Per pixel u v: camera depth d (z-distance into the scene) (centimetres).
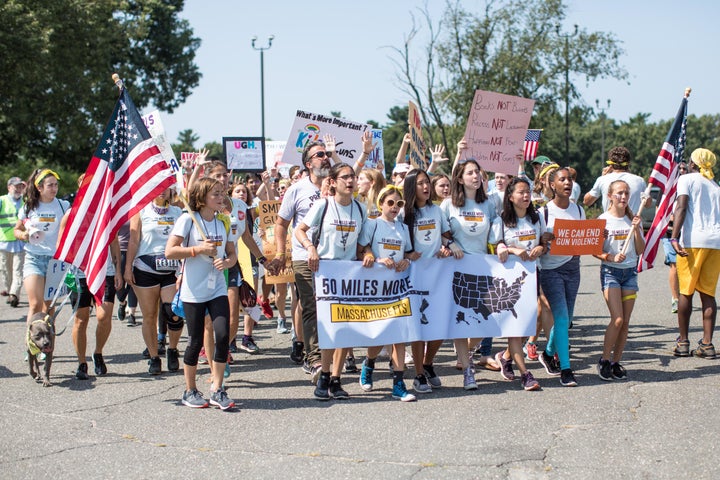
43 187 791
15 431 590
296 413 633
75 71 3747
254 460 517
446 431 573
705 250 792
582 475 480
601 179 898
